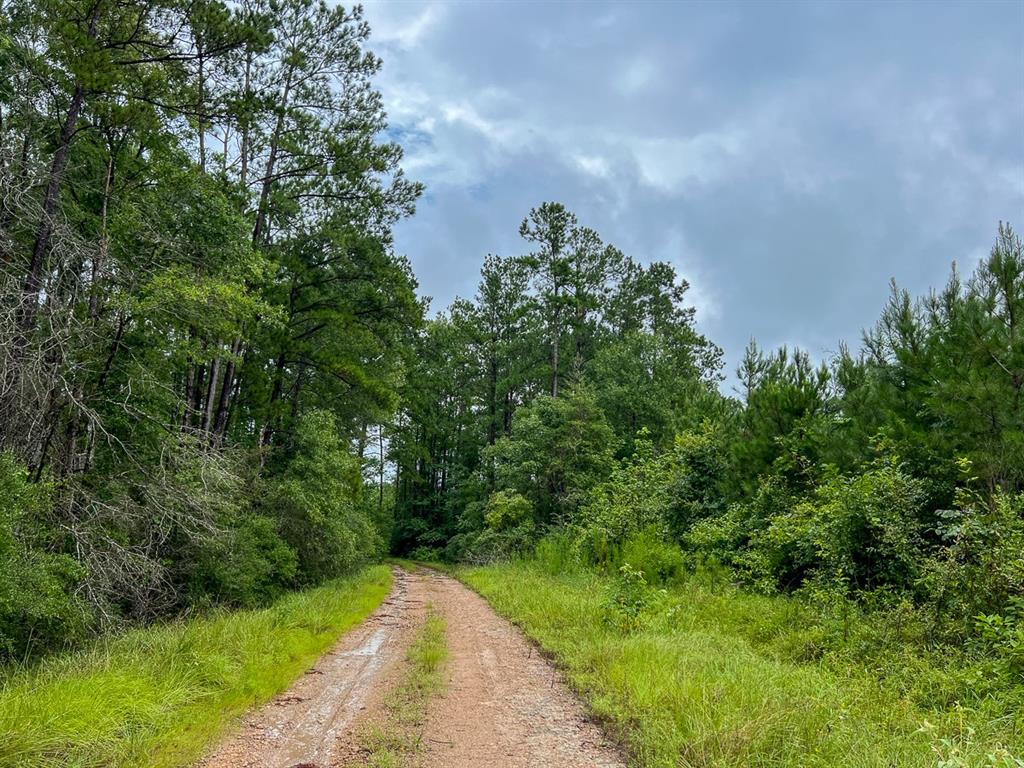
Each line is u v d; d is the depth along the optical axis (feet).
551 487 107.55
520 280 159.74
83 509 39.40
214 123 48.11
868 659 26.71
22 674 26.13
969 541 29.27
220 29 41.50
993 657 24.39
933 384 37.19
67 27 36.47
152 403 49.32
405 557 174.91
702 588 45.37
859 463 41.96
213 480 47.03
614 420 123.03
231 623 34.12
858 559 36.27
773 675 23.85
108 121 39.52
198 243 48.55
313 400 87.71
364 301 79.71
